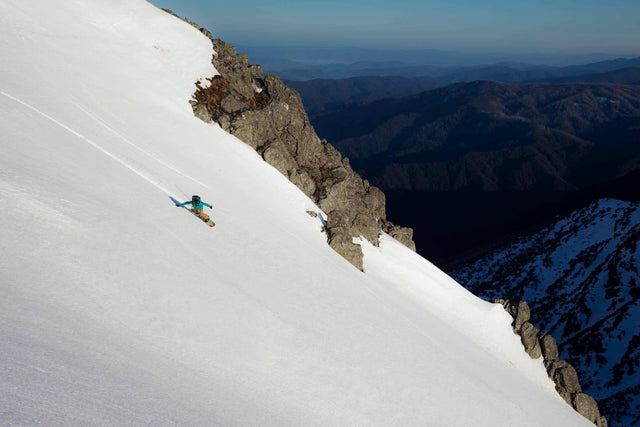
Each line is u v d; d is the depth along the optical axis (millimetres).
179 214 22438
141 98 37906
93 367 9602
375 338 23047
